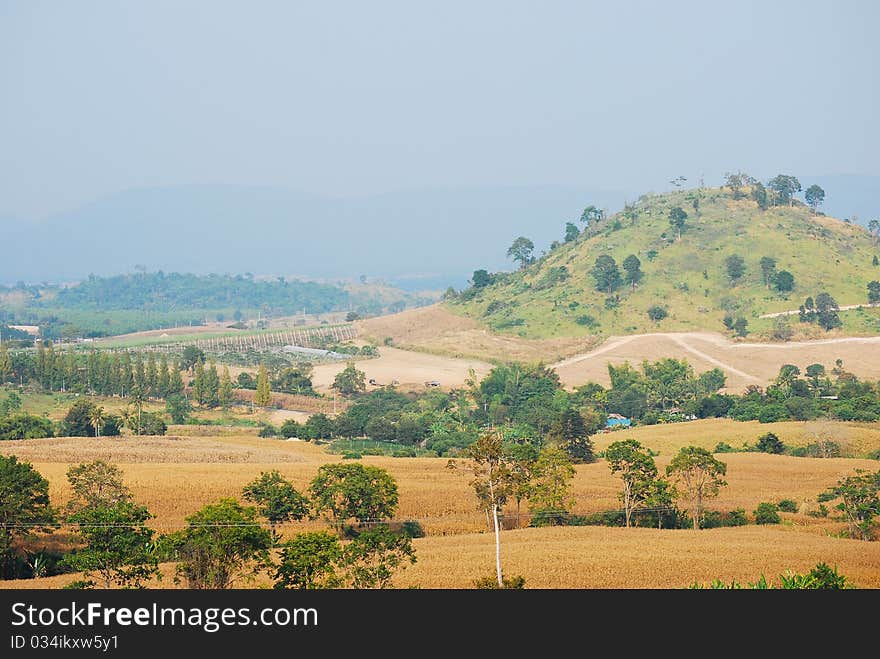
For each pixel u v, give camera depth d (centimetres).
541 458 14825
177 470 17212
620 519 14812
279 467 18175
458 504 15350
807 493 16688
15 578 11488
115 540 9912
